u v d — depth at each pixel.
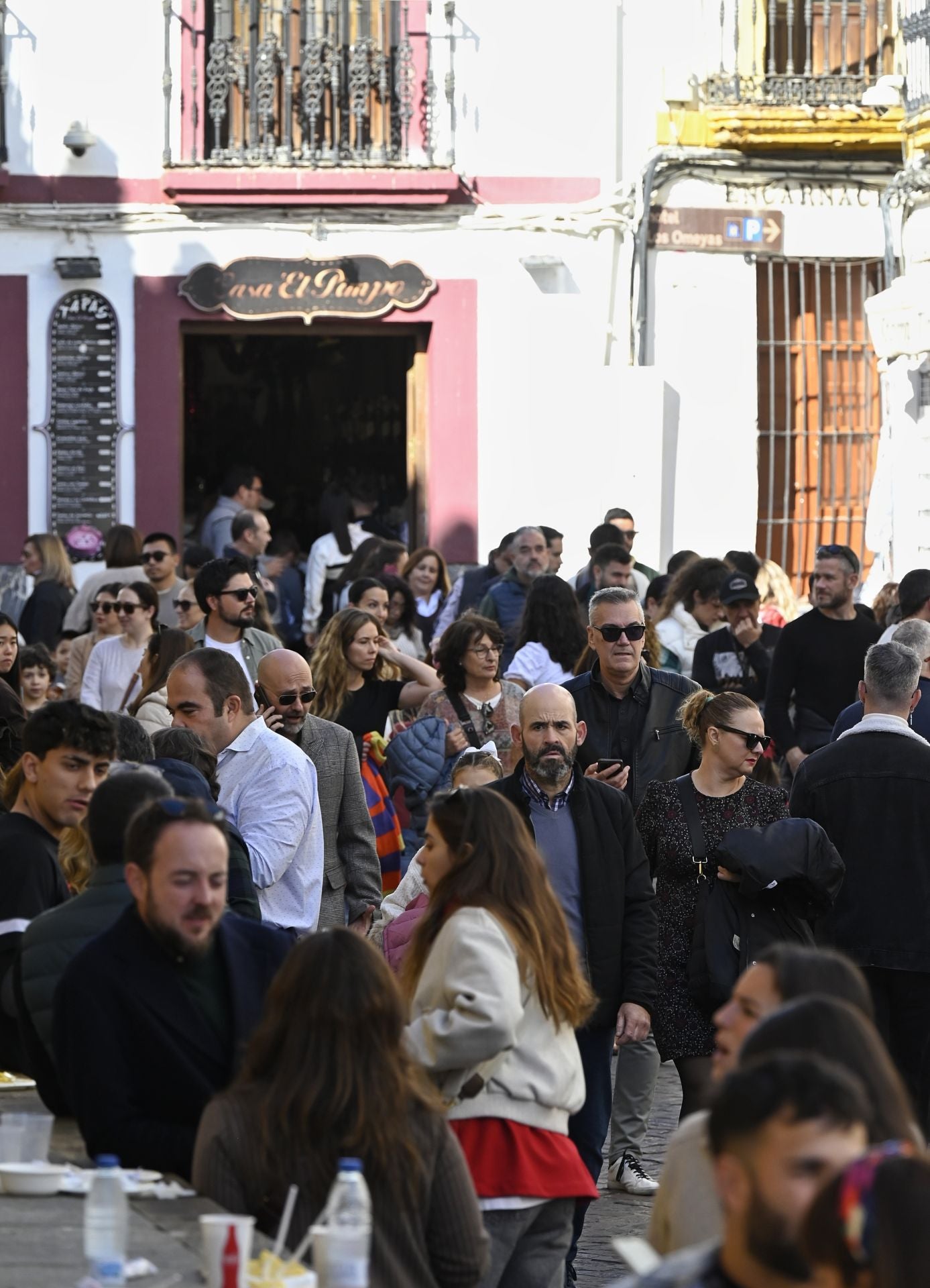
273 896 18.69
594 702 21.53
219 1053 12.21
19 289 41.94
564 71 42.50
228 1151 10.96
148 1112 12.13
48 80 41.69
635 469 42.38
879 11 43.09
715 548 43.00
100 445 42.03
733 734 19.38
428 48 42.25
